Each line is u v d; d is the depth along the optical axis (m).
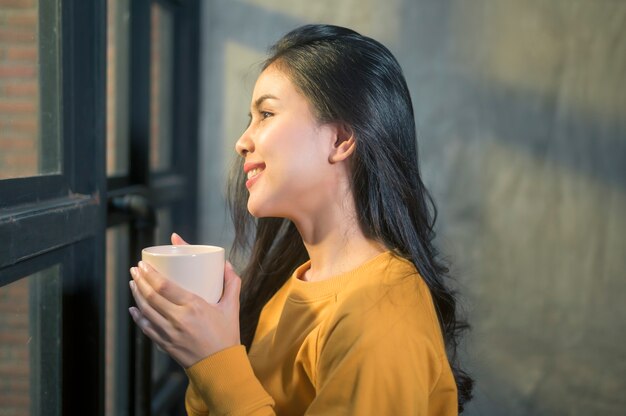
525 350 2.52
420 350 0.72
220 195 2.58
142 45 1.85
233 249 1.10
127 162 1.87
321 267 0.88
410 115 0.88
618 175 2.46
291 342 0.85
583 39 2.43
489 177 2.50
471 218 2.52
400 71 0.88
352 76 0.81
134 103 1.87
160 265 0.78
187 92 2.47
